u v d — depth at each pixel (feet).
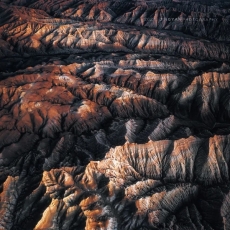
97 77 220.23
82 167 140.46
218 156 154.40
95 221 124.36
